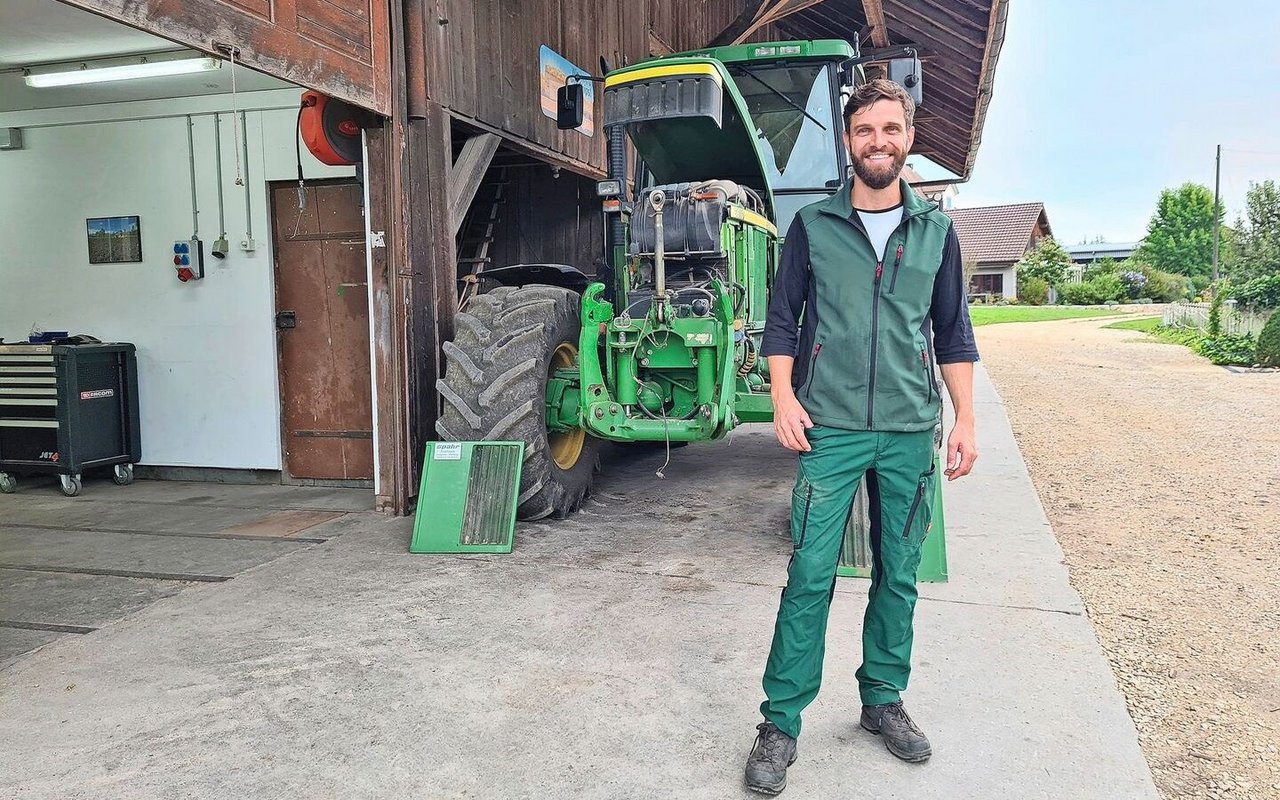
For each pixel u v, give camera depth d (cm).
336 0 387
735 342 383
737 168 465
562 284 507
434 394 469
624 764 210
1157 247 5091
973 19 706
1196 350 1531
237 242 551
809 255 204
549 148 598
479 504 393
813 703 239
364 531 431
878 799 194
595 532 416
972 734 220
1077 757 210
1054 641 275
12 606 328
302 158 529
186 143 553
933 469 208
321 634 294
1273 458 588
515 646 280
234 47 326
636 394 387
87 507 500
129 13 276
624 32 739
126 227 570
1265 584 334
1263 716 232
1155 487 503
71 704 246
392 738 224
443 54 466
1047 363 1368
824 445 202
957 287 206
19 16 412
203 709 242
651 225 385
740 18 810
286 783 204
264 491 543
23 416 538
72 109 570
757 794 196
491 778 205
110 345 552
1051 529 399
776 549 385
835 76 500
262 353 555
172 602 329
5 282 599
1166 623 296
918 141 1203
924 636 279
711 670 261
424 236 458
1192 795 197
